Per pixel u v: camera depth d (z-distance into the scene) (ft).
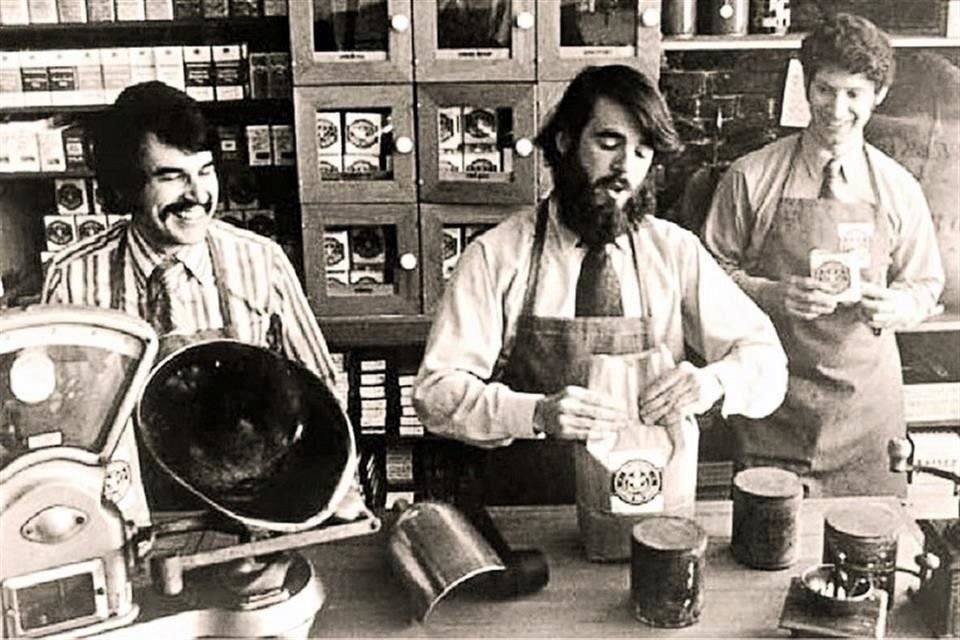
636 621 5.60
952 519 5.77
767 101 10.07
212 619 5.47
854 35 8.72
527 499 7.80
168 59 9.91
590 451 6.01
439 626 5.60
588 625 5.58
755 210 9.23
